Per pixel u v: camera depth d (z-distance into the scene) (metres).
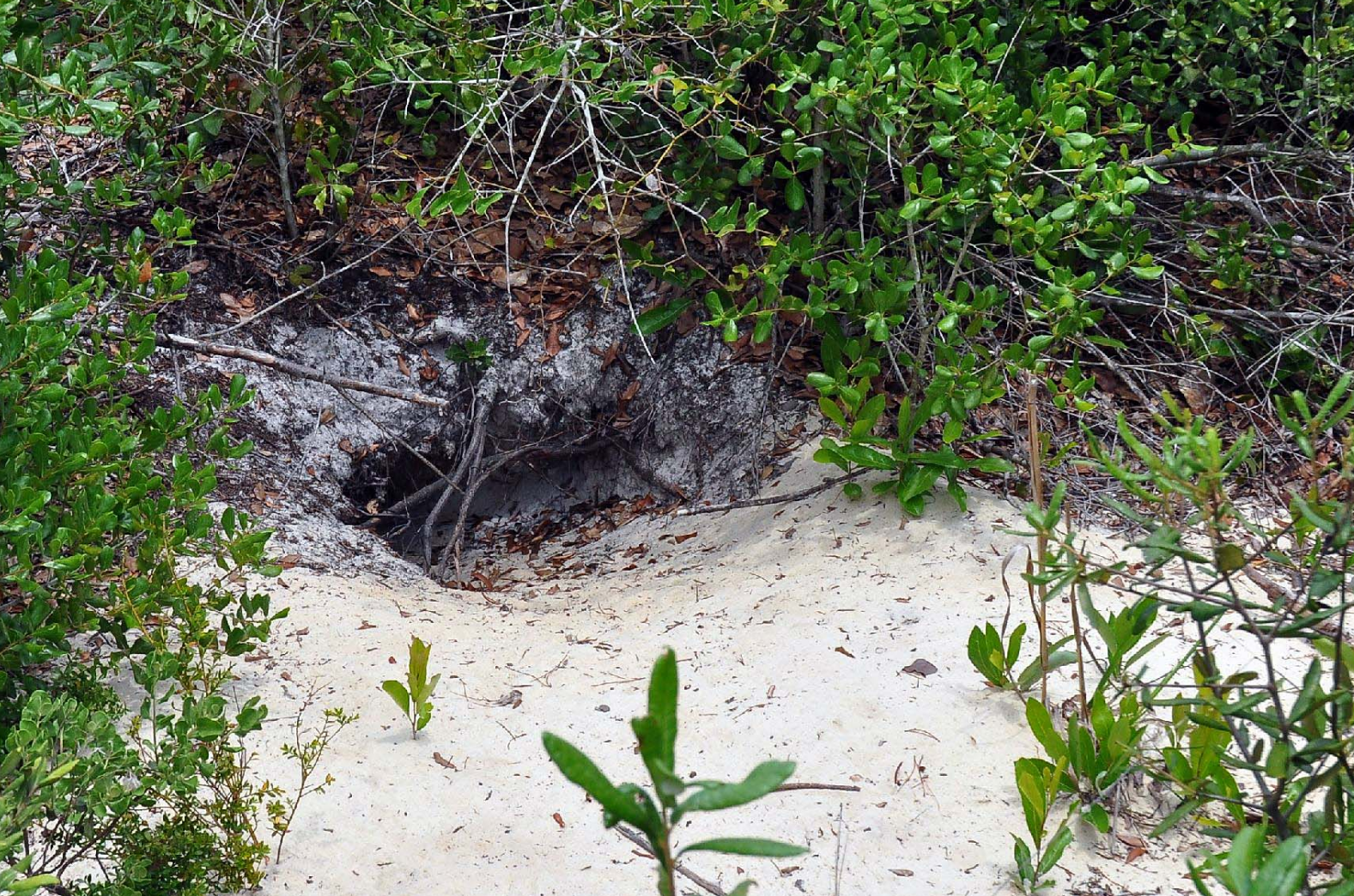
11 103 3.71
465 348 5.94
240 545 3.58
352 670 3.93
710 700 3.78
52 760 2.49
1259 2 5.29
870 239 5.03
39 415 3.29
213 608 3.64
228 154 6.18
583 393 6.08
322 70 6.18
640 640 4.30
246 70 5.68
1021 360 4.47
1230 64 5.71
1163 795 3.21
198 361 5.45
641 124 5.82
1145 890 2.89
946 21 4.74
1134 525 4.61
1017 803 3.21
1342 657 2.22
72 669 3.47
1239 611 2.32
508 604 4.89
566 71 4.94
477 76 5.08
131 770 2.80
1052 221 4.55
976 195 4.55
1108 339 4.79
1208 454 2.14
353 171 5.55
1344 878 2.38
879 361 5.46
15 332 3.04
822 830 3.12
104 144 5.91
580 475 6.41
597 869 3.00
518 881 2.96
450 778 3.37
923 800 3.23
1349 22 5.49
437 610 4.58
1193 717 2.55
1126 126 4.72
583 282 6.12
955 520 4.71
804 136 4.96
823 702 3.69
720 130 5.10
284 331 5.81
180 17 5.19
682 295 6.04
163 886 2.77
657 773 1.36
